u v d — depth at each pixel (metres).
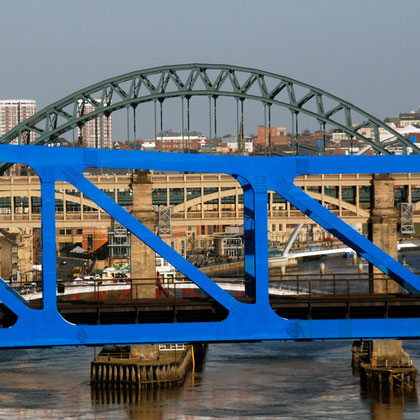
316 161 74.56
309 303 80.75
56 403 172.25
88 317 81.94
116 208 72.88
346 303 81.12
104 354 191.25
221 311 79.88
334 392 177.12
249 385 184.50
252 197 79.81
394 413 161.88
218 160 74.00
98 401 173.38
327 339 75.44
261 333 74.75
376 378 181.12
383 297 83.12
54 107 193.00
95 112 192.62
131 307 79.56
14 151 72.12
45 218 72.81
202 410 166.12
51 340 73.50
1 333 73.06
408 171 74.75
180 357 191.75
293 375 192.75
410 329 76.06
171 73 193.25
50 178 72.44
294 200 74.56
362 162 74.56
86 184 72.81
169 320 82.69
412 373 179.00
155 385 183.62
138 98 192.62
